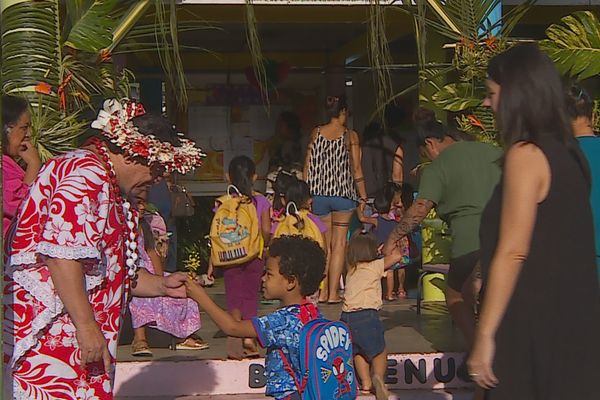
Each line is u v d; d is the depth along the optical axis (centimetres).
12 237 500
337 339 556
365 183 1271
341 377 552
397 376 862
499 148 812
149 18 1116
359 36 1453
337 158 1156
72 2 852
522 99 449
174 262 1148
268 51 1605
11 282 499
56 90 838
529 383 436
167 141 512
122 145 496
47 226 480
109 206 498
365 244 820
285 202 1043
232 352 874
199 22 1128
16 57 823
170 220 1143
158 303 916
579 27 937
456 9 948
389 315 1174
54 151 805
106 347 493
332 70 1487
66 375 498
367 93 1552
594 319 439
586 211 446
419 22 945
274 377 554
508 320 437
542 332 433
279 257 566
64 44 849
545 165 438
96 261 493
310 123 1600
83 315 482
